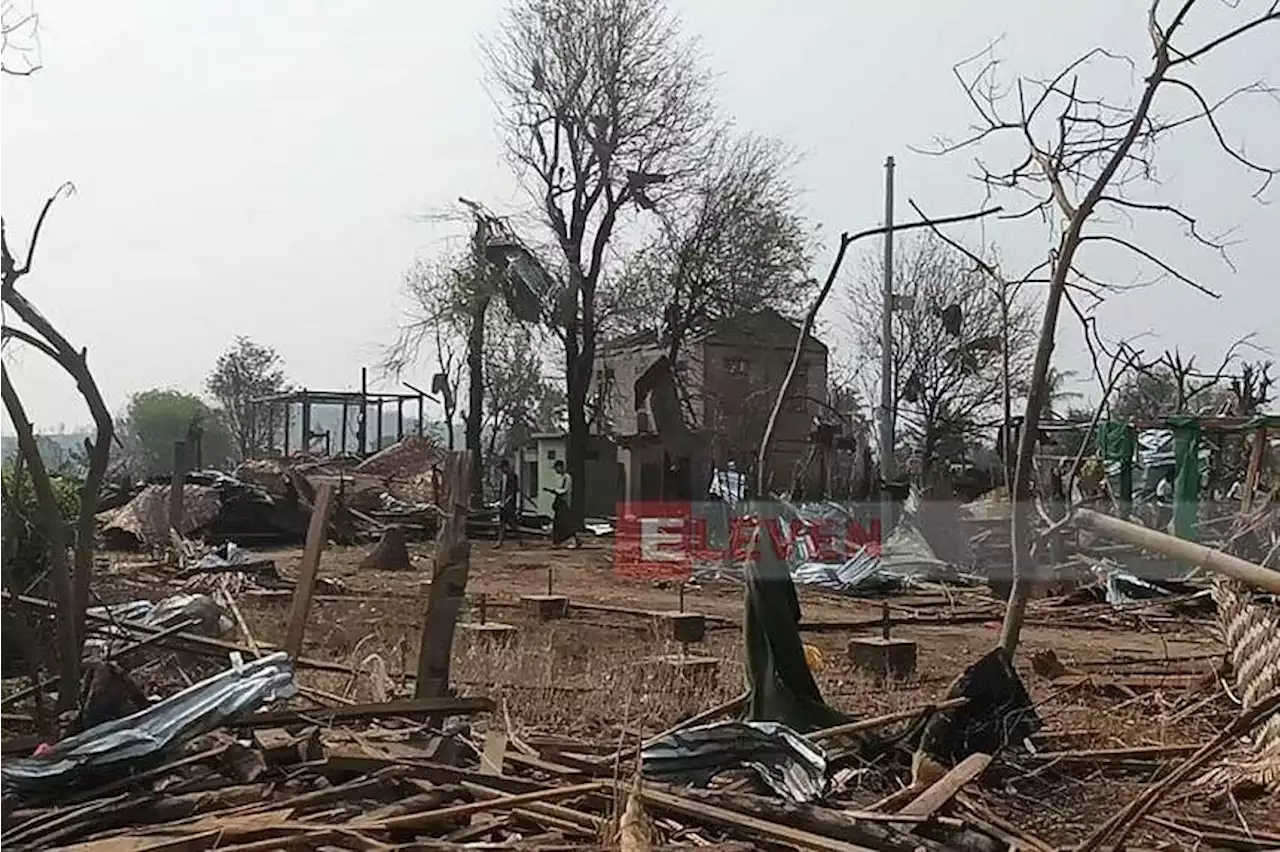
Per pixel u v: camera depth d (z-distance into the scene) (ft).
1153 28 32.35
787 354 142.31
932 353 128.77
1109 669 47.98
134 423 210.79
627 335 151.84
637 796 21.93
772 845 22.36
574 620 60.59
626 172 139.33
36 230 31.91
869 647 46.57
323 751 26.27
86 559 33.63
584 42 138.10
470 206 142.61
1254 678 33.58
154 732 25.76
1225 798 28.48
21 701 34.63
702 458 100.63
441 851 21.29
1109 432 82.64
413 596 69.77
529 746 28.25
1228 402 87.25
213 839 21.29
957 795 25.20
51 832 22.41
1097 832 23.21
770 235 143.64
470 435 144.05
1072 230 32.76
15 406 31.65
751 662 31.68
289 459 152.25
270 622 54.39
